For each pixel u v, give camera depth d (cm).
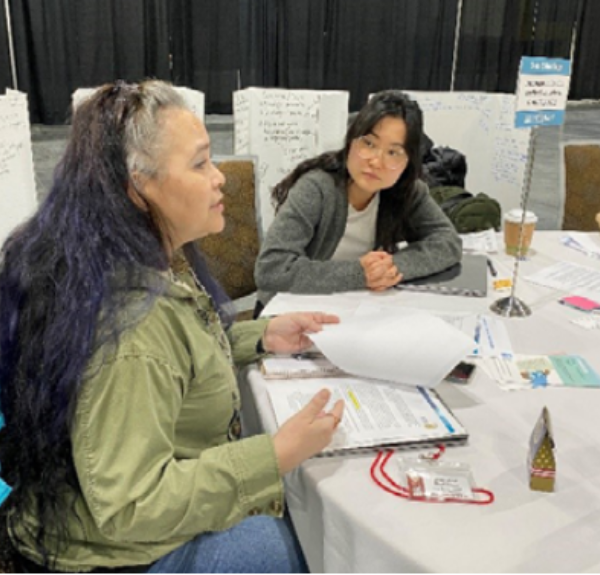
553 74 141
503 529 82
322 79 590
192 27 528
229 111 564
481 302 154
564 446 99
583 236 205
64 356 83
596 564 77
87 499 84
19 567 94
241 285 215
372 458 95
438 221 181
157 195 91
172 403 88
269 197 280
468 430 103
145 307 86
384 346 113
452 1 624
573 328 141
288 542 101
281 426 97
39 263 88
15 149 203
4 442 90
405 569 79
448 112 367
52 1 462
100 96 91
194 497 85
